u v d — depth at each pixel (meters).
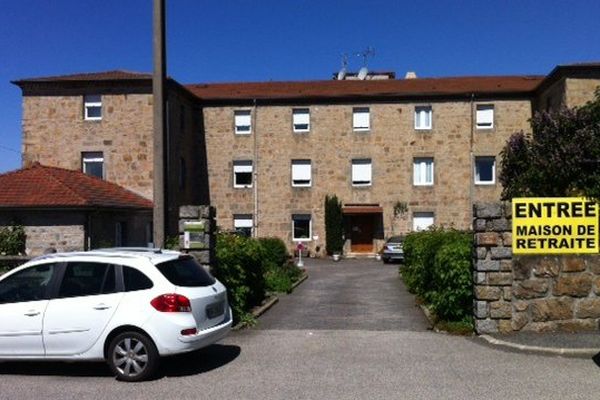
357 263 32.00
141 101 30.33
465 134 34.34
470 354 8.80
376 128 34.97
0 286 7.96
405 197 34.69
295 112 35.53
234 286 11.87
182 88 32.28
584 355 8.62
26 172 24.14
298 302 15.27
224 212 35.41
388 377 7.52
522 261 10.05
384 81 37.84
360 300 15.62
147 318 7.48
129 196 27.34
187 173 34.09
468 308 10.88
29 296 7.86
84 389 7.17
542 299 10.02
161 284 7.64
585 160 13.45
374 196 34.88
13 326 7.71
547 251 10.02
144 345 7.47
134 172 30.17
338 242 34.31
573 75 28.17
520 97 34.06
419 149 34.69
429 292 12.97
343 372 7.80
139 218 26.75
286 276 19.81
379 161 34.94
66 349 7.62
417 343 9.62
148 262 7.82
